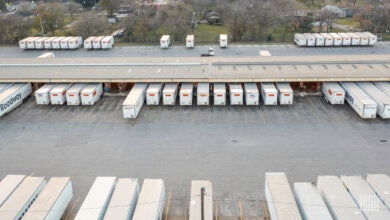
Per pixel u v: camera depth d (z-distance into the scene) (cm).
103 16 10750
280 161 3841
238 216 3091
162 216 3070
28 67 5775
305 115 4812
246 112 4944
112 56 7862
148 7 11056
